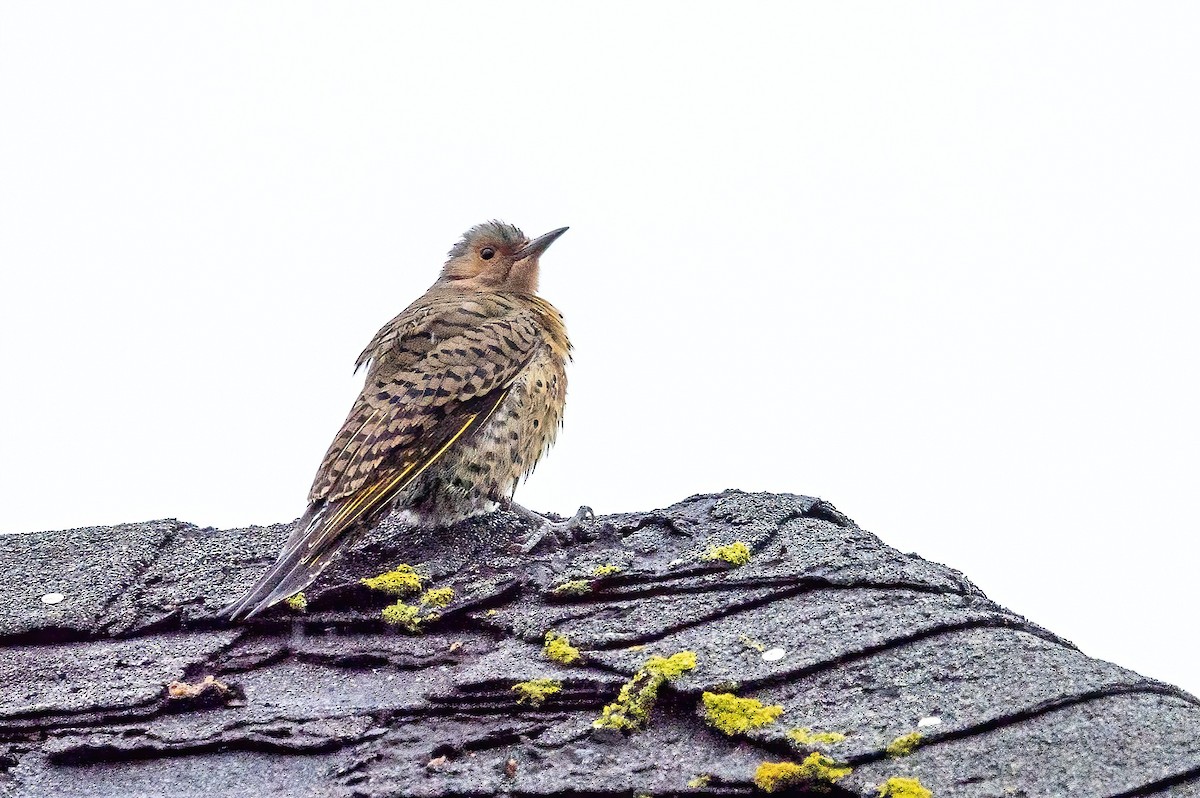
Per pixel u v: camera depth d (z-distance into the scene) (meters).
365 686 10.35
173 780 9.32
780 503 12.49
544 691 9.69
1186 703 8.71
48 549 13.06
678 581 11.07
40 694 10.44
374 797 8.79
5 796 9.30
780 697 9.16
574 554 12.11
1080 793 7.90
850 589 10.55
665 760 8.87
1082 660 9.22
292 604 11.52
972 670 9.12
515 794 8.67
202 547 13.06
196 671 10.76
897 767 8.29
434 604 11.34
